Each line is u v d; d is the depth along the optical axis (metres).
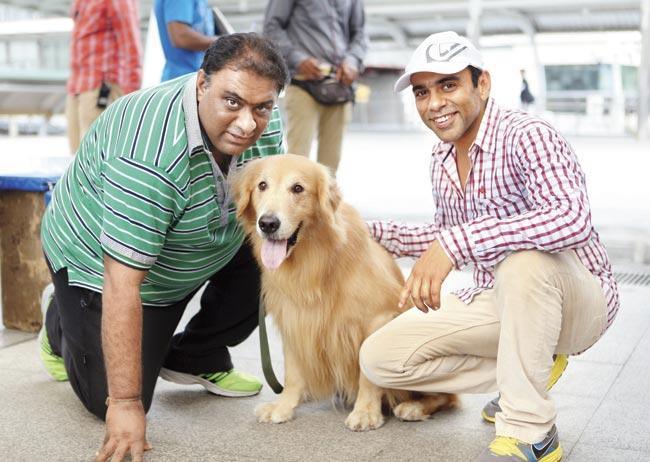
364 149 16.38
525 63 26.75
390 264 2.76
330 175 2.58
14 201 3.76
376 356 2.48
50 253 2.67
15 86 12.53
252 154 2.71
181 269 2.58
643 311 4.06
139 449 2.20
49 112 13.77
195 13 4.44
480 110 2.34
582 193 2.11
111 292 2.25
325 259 2.57
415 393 2.77
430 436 2.51
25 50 20.50
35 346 3.62
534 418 2.13
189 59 4.51
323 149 5.28
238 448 2.42
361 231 2.66
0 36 19.95
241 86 2.17
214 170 2.38
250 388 2.97
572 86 27.09
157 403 2.88
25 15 20.91
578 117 26.02
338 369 2.70
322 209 2.49
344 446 2.43
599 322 2.30
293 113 5.03
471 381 2.52
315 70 4.92
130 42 5.18
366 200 8.16
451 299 2.45
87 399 2.61
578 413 2.69
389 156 14.39
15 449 2.42
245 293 2.88
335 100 5.05
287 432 2.56
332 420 2.68
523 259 2.10
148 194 2.23
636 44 25.58
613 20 23.62
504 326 2.13
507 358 2.13
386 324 2.54
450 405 2.77
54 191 2.73
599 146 17.36
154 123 2.26
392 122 24.31
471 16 20.27
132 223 2.23
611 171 11.34
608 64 26.48
